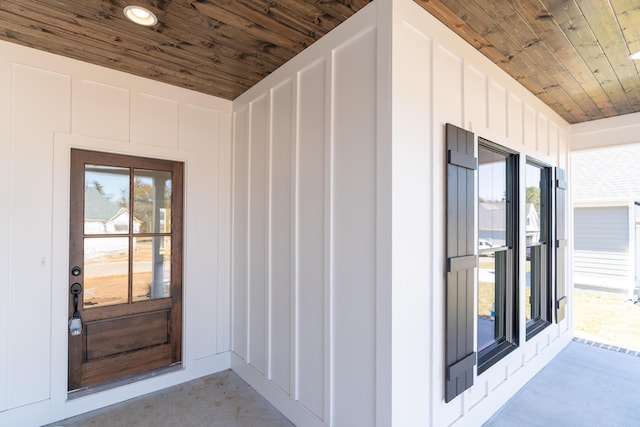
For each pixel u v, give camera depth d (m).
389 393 1.66
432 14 1.92
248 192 3.00
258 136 2.89
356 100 1.90
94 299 2.59
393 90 1.70
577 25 2.00
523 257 2.87
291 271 2.41
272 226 2.66
